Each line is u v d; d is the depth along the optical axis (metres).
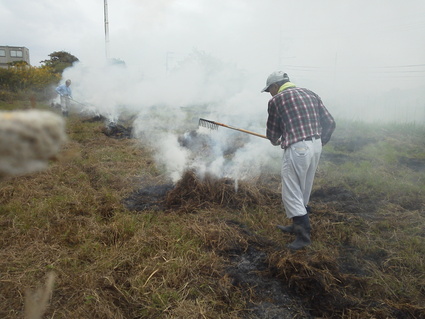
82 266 2.59
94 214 3.51
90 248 2.81
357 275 2.61
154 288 2.34
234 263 2.73
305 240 2.92
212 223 3.38
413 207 3.93
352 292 2.41
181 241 2.99
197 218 3.52
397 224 3.44
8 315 2.06
